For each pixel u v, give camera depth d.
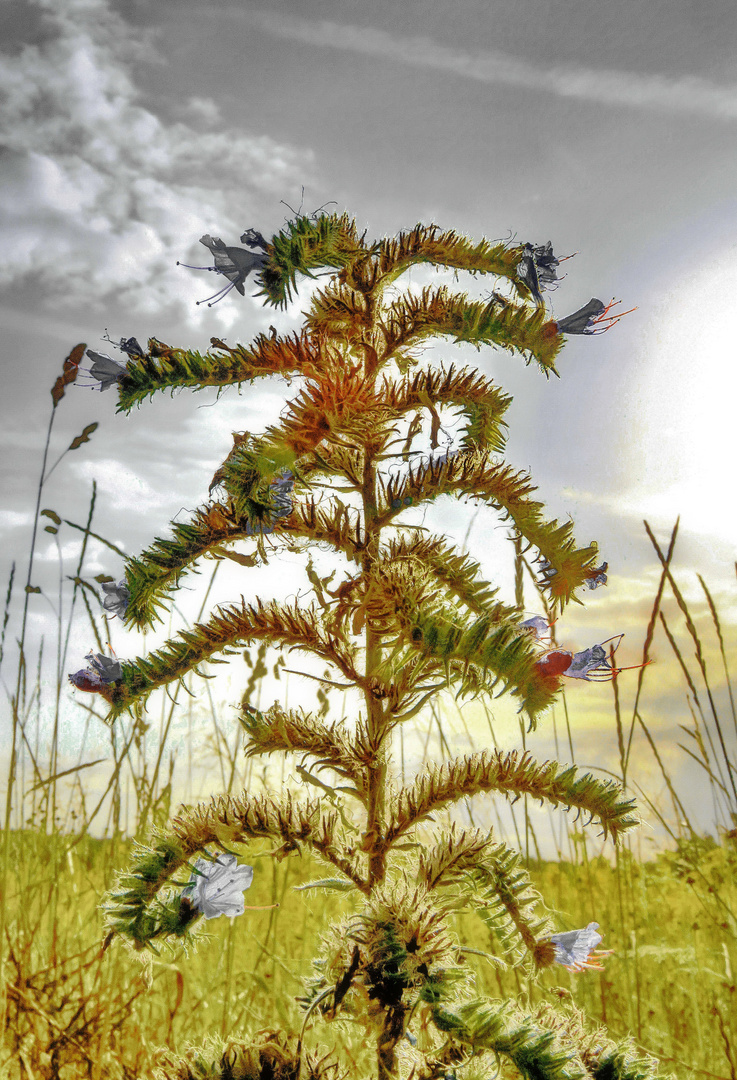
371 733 2.08
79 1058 3.07
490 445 2.35
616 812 2.00
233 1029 3.49
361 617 2.01
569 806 2.03
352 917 1.94
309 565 2.15
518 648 1.84
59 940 3.91
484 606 2.09
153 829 2.13
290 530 2.15
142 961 2.10
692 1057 3.50
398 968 1.68
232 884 2.08
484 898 2.07
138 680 2.06
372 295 2.26
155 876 2.02
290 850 2.05
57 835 3.87
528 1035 1.72
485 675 1.87
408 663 2.06
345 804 2.12
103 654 2.07
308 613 2.18
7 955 3.54
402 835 2.07
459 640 1.85
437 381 2.28
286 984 3.93
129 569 2.13
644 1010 3.74
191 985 3.91
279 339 2.18
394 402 2.24
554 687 1.83
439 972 1.69
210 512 2.17
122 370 2.23
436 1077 1.94
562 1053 1.70
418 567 2.08
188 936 2.10
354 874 2.07
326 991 1.85
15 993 3.23
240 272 2.10
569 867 4.39
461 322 2.23
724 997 3.82
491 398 2.30
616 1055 2.09
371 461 2.23
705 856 4.28
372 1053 2.73
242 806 2.08
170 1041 3.23
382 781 2.09
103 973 3.59
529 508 2.19
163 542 2.15
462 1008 1.78
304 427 2.04
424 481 2.20
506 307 2.26
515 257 2.27
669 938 4.29
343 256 2.21
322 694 2.67
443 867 2.04
